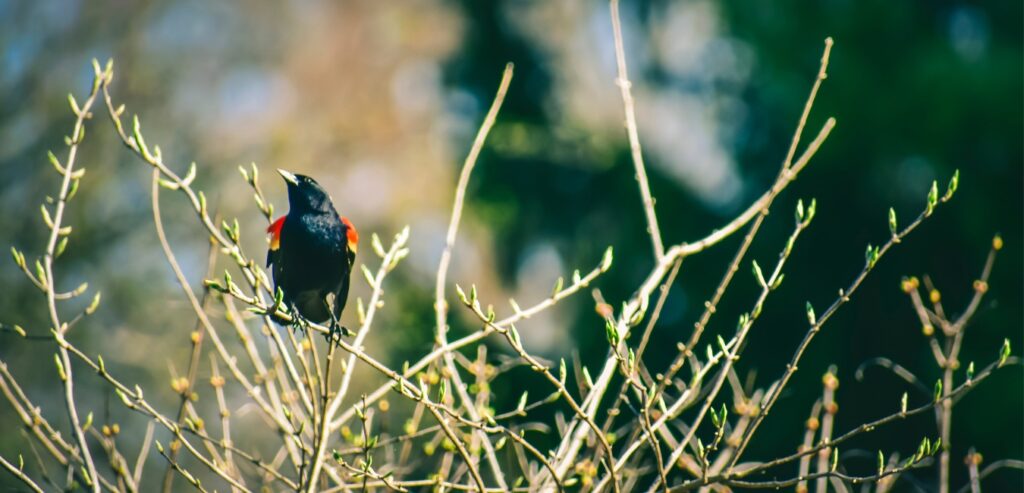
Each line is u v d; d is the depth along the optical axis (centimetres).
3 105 1895
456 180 2231
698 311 1552
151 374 1647
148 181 1898
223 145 2178
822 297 1533
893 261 1512
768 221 1567
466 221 2255
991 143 1445
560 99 2223
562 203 1942
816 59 1515
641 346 568
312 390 523
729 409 1217
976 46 1507
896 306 1505
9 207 1809
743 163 1622
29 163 1870
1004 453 1395
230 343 1498
